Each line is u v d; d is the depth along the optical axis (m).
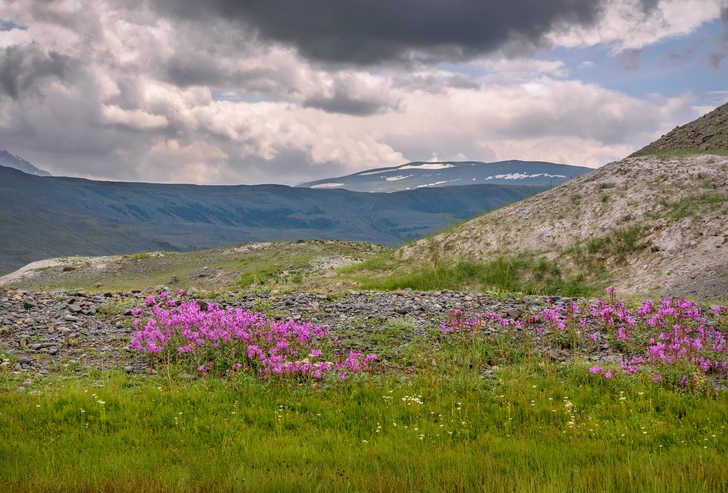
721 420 9.40
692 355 11.62
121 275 48.03
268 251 50.94
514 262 31.02
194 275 45.00
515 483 6.74
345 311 17.42
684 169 32.97
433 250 36.84
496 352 13.29
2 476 6.95
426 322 15.82
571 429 9.08
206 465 7.54
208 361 12.69
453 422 9.45
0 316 16.33
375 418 9.66
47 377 11.80
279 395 10.71
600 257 29.08
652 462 7.45
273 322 14.14
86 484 6.71
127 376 11.94
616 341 13.70
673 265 25.48
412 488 6.62
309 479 6.91
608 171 36.38
